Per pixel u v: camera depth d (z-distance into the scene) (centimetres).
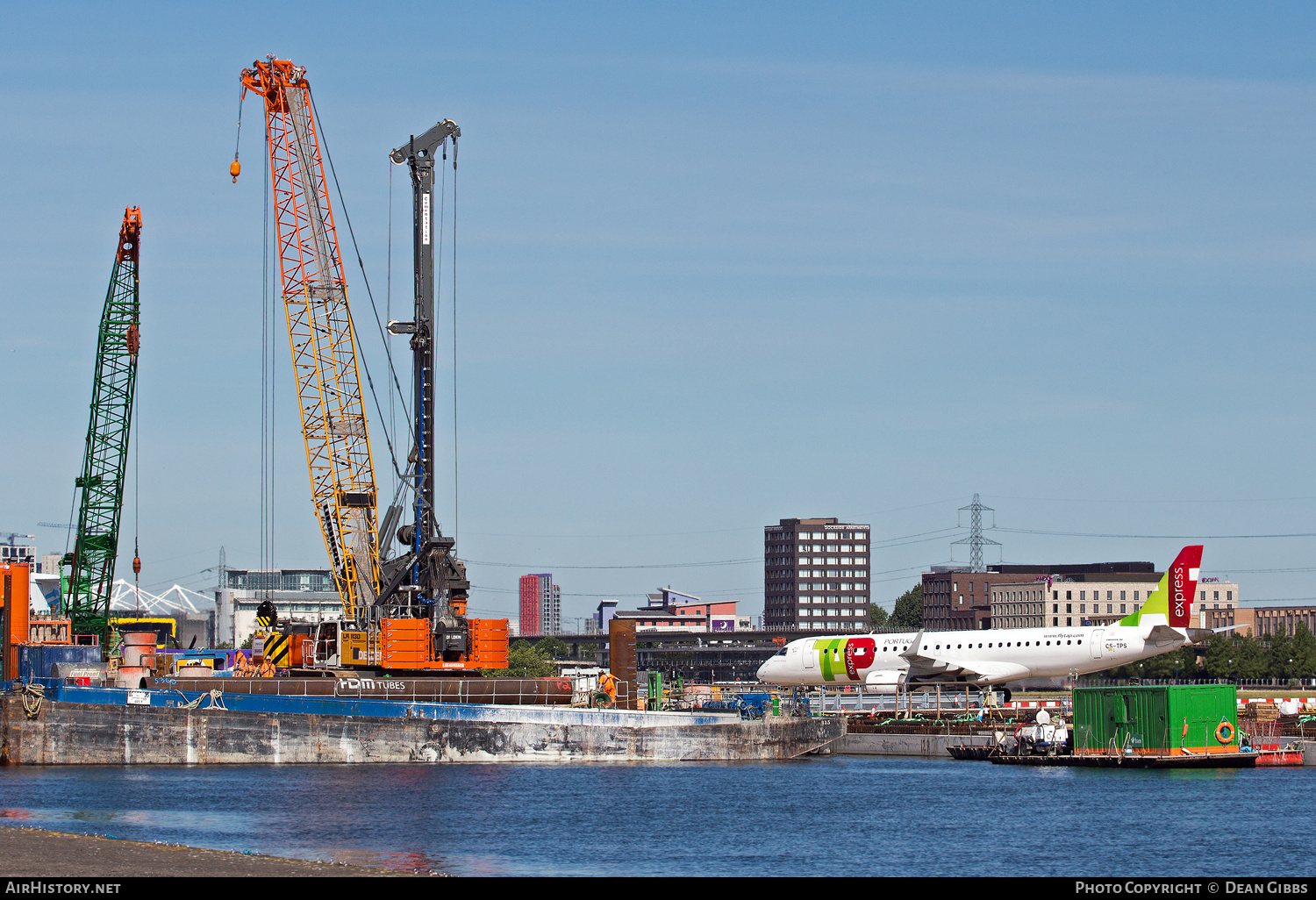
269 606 12750
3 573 12331
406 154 13100
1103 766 11669
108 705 11131
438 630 12388
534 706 11925
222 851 6450
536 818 8469
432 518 12925
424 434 13000
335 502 13200
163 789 9588
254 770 10931
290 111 13275
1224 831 8125
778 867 6994
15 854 6081
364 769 11050
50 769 10912
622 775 11019
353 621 12706
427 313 13038
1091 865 7075
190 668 12362
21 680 11719
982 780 10800
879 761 12938
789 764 12388
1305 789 10038
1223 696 11644
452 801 9194
